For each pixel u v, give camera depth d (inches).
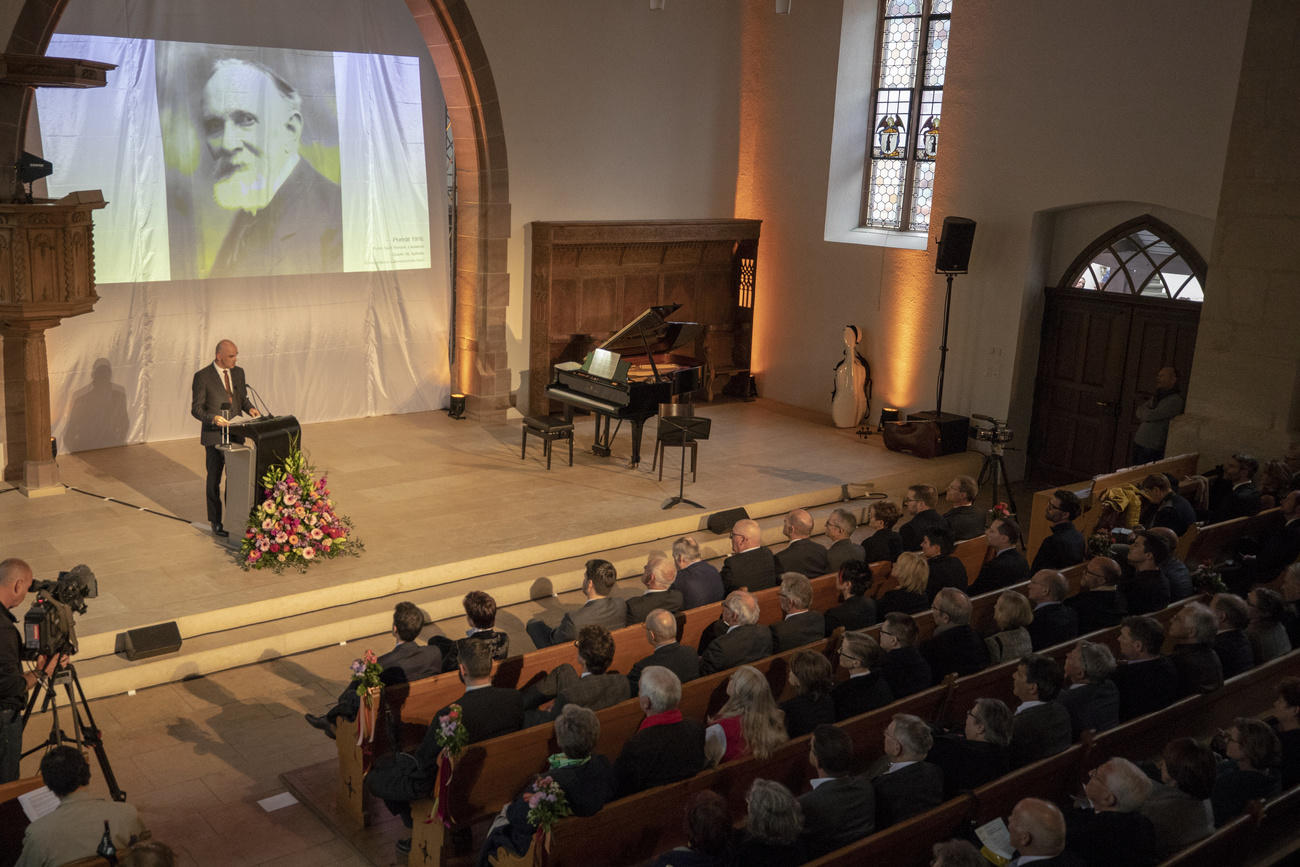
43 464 368.8
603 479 417.7
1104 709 203.8
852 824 166.6
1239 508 343.9
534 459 440.1
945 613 229.8
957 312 471.8
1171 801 168.2
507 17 458.9
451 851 204.1
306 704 268.7
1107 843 158.1
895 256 490.0
